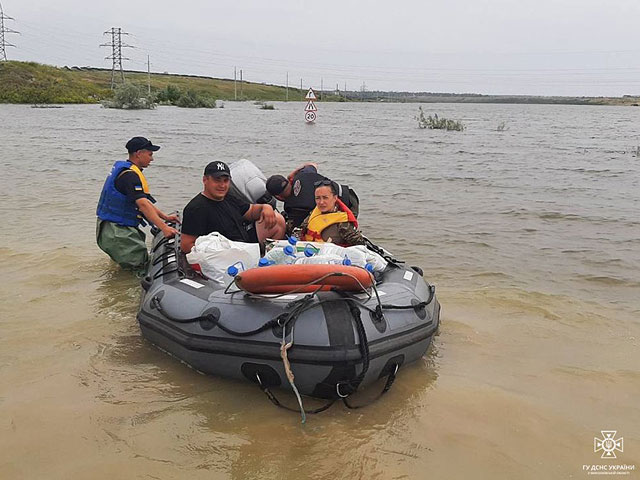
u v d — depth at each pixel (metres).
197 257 4.98
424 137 31.14
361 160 19.08
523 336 5.44
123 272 7.05
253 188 6.24
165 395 4.23
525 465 3.53
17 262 7.36
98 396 4.18
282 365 4.09
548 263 7.76
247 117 50.66
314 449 3.64
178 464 3.46
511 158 20.38
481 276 7.20
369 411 4.11
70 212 10.43
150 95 65.44
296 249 4.80
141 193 6.63
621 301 6.40
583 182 14.62
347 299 4.24
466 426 3.93
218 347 4.26
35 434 3.70
